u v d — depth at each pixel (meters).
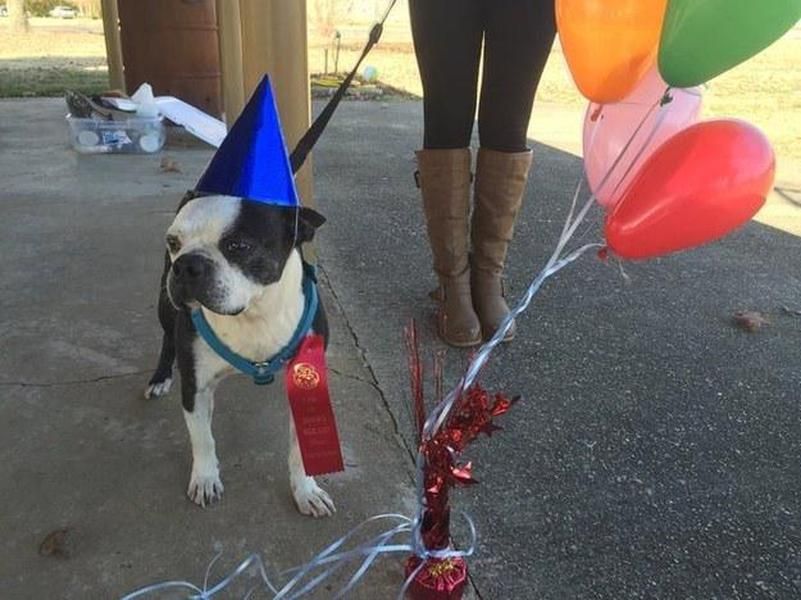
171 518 2.03
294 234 1.87
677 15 1.40
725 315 3.40
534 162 6.08
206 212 1.75
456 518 2.08
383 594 1.81
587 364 2.92
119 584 1.82
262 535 1.99
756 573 1.95
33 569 1.85
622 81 1.60
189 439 2.36
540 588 1.86
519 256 3.98
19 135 6.33
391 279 3.58
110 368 2.73
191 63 6.41
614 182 1.78
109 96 5.95
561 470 2.30
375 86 10.30
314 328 2.04
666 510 2.16
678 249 1.68
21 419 2.42
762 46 1.39
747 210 1.58
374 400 2.59
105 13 6.95
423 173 2.87
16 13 20.55
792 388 2.82
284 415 2.50
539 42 2.64
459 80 2.72
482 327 3.01
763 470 2.35
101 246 3.86
